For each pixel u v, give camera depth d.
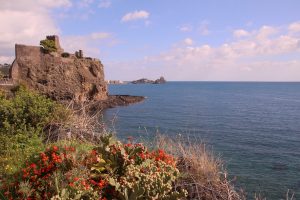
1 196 5.76
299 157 28.38
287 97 131.12
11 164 7.39
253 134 40.66
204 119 54.31
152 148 8.41
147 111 62.94
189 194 6.52
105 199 5.41
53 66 64.81
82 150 6.86
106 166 6.22
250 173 22.47
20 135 9.62
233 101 102.81
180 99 104.81
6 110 10.94
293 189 19.34
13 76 59.84
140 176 5.70
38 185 5.78
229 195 6.61
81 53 75.56
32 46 63.31
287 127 47.94
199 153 7.65
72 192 5.30
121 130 36.81
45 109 11.19
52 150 6.66
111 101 74.94
